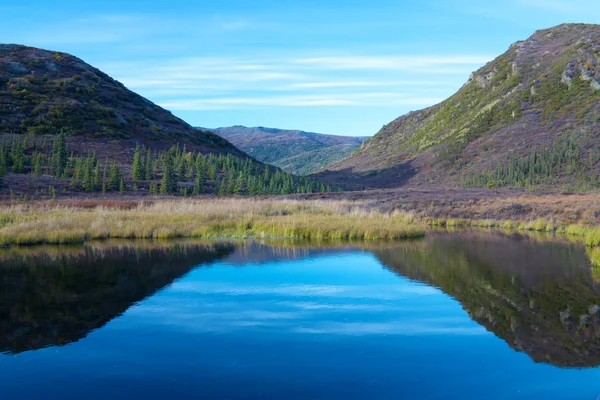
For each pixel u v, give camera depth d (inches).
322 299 552.1
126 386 343.6
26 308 517.7
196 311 507.5
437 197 1892.2
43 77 3452.3
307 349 406.3
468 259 786.8
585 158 2677.2
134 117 3442.4
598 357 390.9
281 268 716.7
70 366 375.6
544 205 1512.1
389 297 560.4
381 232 1037.8
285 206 1453.0
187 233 1050.7
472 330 451.2
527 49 4963.1
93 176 2000.5
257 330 451.5
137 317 488.1
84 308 518.0
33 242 948.6
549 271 694.5
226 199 1777.8
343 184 3907.5
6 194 1627.7
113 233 1034.1
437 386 343.9
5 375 361.1
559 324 467.5
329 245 936.9
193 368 370.9
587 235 984.9
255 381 350.3
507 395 332.5
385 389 339.6
